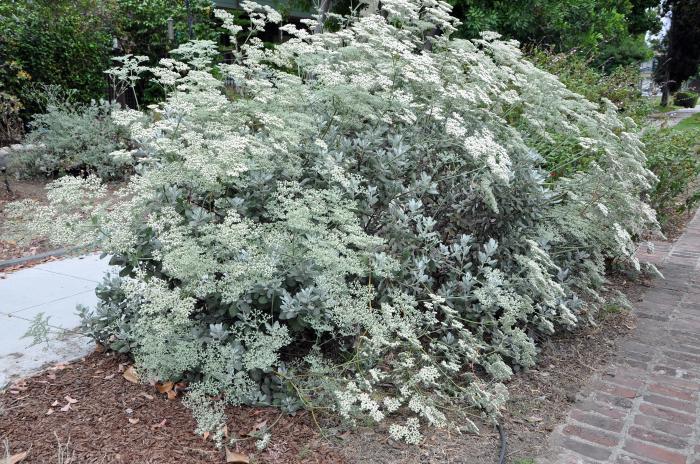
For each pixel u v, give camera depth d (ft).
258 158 10.71
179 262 8.60
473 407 10.24
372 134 12.16
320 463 8.36
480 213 12.69
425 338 11.60
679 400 10.78
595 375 11.77
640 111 29.01
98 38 36.70
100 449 8.38
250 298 9.46
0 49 30.50
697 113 79.71
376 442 8.97
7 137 29.50
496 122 14.56
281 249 9.51
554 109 15.38
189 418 9.30
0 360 11.00
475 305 11.51
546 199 13.38
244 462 8.25
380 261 10.20
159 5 42.88
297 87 13.15
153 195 10.05
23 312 13.52
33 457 8.11
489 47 16.72
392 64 13.08
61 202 10.49
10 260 17.38
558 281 13.71
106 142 27.78
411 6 15.02
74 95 34.63
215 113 11.74
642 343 13.42
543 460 8.76
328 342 11.03
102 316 11.18
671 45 109.50
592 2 46.01
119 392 9.95
